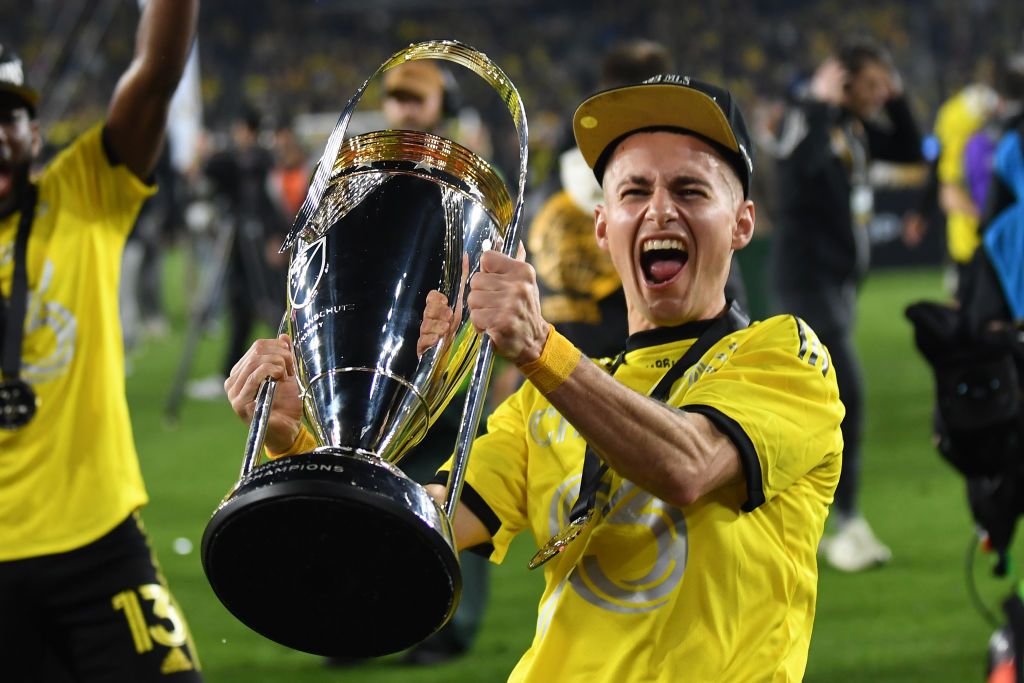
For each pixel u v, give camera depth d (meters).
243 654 4.64
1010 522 2.89
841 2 25.67
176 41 2.89
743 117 1.98
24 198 2.97
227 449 8.03
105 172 3.04
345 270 1.74
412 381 1.70
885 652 4.46
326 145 1.73
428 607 1.63
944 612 4.86
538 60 26.09
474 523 2.02
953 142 9.61
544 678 1.91
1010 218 3.39
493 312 1.58
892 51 23.98
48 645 2.89
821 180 5.42
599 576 1.90
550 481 2.00
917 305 2.71
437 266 1.74
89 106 18.53
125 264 11.70
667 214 1.89
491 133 21.12
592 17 26.94
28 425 2.83
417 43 1.81
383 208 1.77
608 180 1.96
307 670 4.46
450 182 1.80
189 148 15.53
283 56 25.98
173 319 14.66
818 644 4.56
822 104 5.49
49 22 22.78
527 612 5.03
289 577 1.62
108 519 2.86
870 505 6.43
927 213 9.63
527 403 2.11
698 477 1.76
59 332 2.90
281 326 1.91
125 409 3.00
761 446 1.81
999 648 2.44
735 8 25.33
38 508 2.82
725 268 1.95
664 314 1.97
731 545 1.86
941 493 6.61
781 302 5.52
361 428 1.67
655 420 1.70
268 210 9.52
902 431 8.05
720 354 1.96
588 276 3.81
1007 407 2.67
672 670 1.83
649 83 1.89
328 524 1.54
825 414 1.92
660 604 1.85
